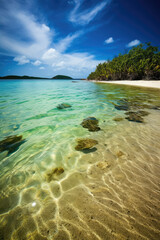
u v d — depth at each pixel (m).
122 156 2.25
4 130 3.50
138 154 2.30
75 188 1.62
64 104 6.36
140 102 6.64
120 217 1.25
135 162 2.09
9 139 2.99
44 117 4.53
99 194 1.52
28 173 1.92
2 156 2.35
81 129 3.45
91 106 5.96
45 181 1.75
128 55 41.59
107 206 1.37
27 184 1.71
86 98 8.11
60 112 5.09
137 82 22.12
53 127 3.65
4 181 1.77
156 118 4.13
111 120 4.04
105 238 1.07
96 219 1.23
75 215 1.28
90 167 2.00
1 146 2.68
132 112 4.82
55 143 2.78
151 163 2.06
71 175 1.85
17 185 1.70
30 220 1.24
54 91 12.41
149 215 1.26
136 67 30.23
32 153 2.43
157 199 1.44
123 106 5.80
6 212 1.33
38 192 1.58
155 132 3.16
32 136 3.14
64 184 1.69
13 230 1.16
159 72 25.12
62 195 1.52
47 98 8.33
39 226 1.18
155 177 1.78
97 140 2.83
